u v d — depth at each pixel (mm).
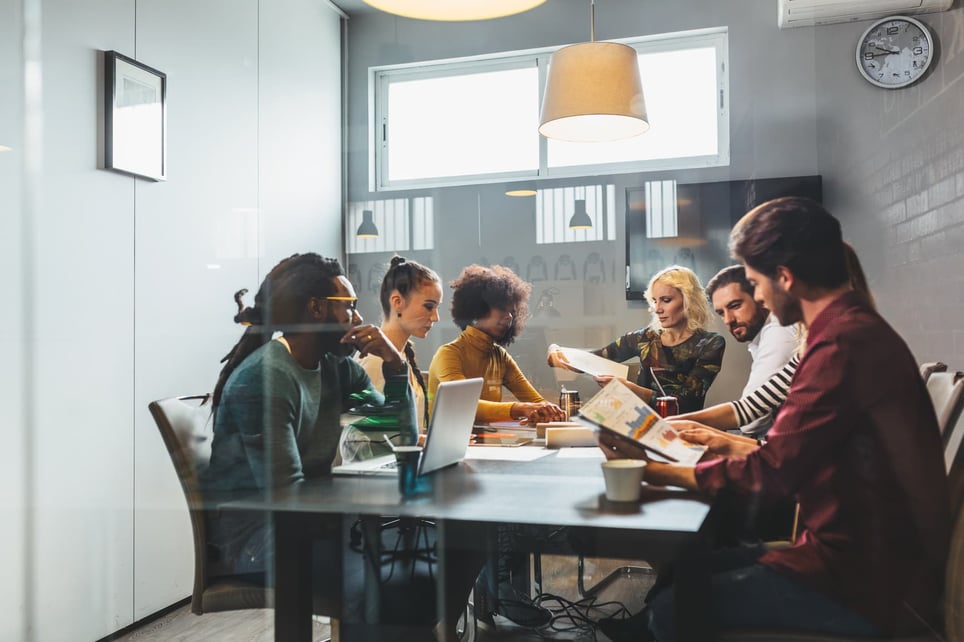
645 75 2336
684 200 2277
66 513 1991
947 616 1119
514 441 1812
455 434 1478
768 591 1158
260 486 1476
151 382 2213
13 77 1974
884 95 1926
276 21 2611
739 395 2049
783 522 1254
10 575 1900
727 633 1144
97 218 2092
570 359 2186
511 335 2182
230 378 1629
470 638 1771
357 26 2650
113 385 2109
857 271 1388
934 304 1771
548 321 2291
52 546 1961
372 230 2570
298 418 1630
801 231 1416
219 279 2418
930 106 1836
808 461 1214
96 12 2090
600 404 1374
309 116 2584
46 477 1963
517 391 2121
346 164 2590
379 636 1403
